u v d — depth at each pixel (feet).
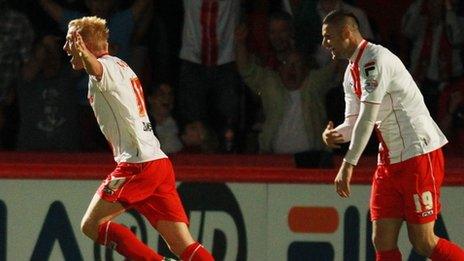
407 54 107.76
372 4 113.60
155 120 95.71
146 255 71.92
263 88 95.30
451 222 86.12
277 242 85.76
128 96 71.10
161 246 84.89
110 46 100.12
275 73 95.61
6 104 99.04
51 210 84.12
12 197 83.87
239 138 99.40
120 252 72.33
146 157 71.67
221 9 99.09
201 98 99.60
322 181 85.76
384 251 71.72
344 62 96.84
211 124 99.91
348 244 85.97
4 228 83.82
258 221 85.71
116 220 84.84
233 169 85.46
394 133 70.18
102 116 71.51
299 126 94.84
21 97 95.20
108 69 70.03
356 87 69.77
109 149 98.43
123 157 71.92
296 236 85.87
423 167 69.87
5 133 98.99
